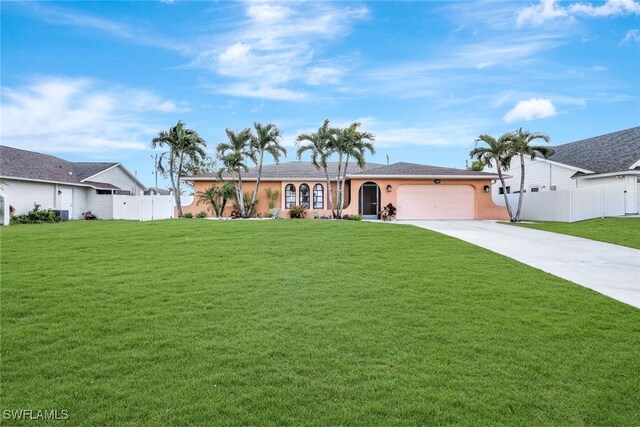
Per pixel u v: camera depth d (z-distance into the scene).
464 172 23.94
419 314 5.96
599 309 6.31
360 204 24.27
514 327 5.49
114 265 9.02
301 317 5.79
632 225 17.47
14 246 11.45
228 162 22.59
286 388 3.86
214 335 5.12
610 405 3.65
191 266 8.95
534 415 3.48
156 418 3.37
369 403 3.63
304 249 11.10
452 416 3.45
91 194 30.52
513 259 10.34
